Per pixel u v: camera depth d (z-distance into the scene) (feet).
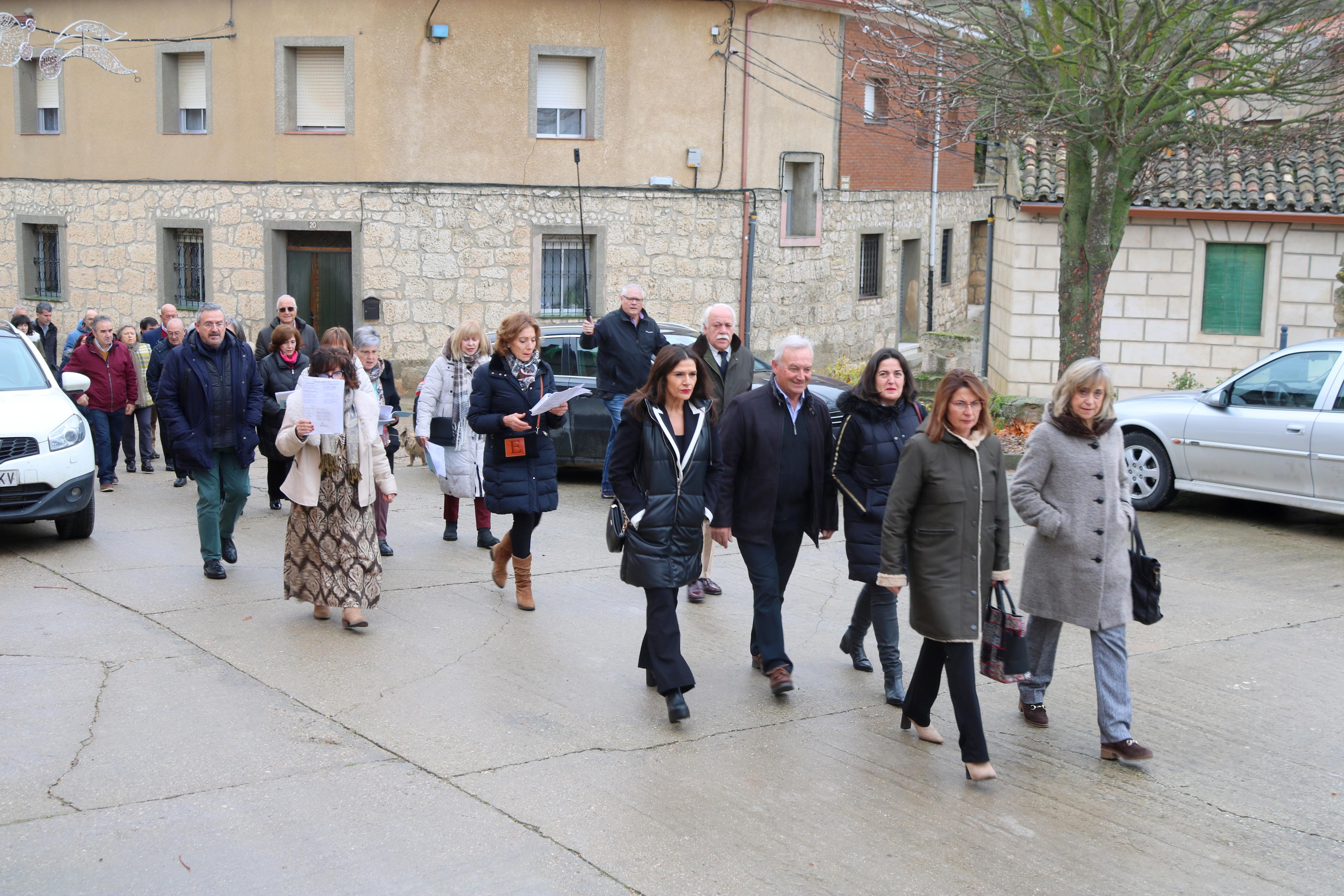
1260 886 13.92
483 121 60.03
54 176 67.56
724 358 27.27
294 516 22.93
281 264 61.98
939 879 13.80
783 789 16.17
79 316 68.03
